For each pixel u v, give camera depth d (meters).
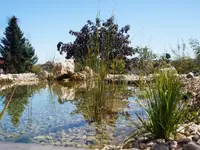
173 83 2.51
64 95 6.86
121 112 4.25
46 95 6.90
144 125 2.64
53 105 5.29
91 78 4.15
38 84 10.32
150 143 2.34
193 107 3.41
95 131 3.24
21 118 4.06
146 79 3.10
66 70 12.15
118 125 3.51
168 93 2.42
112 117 3.95
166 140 2.42
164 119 2.43
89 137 2.97
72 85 9.73
